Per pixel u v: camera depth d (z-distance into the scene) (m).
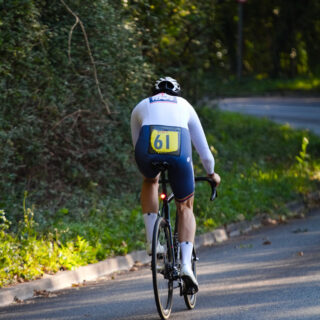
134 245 25.47
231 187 35.81
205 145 16.41
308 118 80.94
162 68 41.00
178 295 18.80
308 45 133.00
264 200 35.25
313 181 42.12
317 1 126.81
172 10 37.75
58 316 16.78
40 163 29.36
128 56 31.53
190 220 16.11
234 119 66.12
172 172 15.66
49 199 29.41
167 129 15.60
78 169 31.55
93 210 28.30
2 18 26.77
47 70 28.58
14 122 27.94
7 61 27.17
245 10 139.25
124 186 33.12
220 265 23.12
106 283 21.17
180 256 16.66
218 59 47.69
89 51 28.59
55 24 30.47
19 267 20.56
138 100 33.62
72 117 30.53
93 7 30.28
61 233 24.28
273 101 110.75
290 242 27.16
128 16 32.84
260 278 20.30
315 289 18.23
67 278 21.16
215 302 17.58
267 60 149.50
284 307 16.45
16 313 17.30
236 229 31.11
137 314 16.59
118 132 32.75
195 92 46.66
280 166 44.66
